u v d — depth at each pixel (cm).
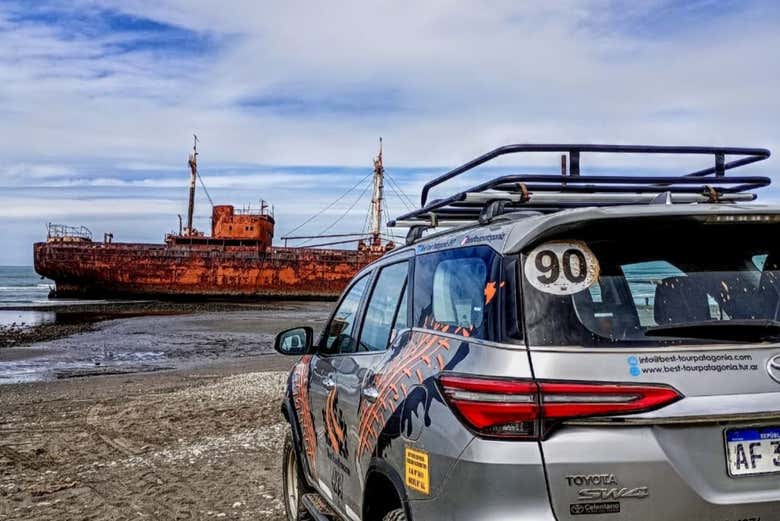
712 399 215
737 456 217
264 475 686
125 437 888
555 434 213
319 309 5647
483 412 221
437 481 240
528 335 224
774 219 235
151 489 641
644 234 237
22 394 1383
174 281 7062
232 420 989
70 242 7162
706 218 231
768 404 217
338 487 380
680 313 233
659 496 210
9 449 822
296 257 7212
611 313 227
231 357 2262
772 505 215
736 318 235
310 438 450
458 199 287
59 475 695
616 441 211
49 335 3161
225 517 557
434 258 306
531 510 211
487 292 245
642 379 214
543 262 233
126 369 1938
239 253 7119
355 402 342
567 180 279
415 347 289
